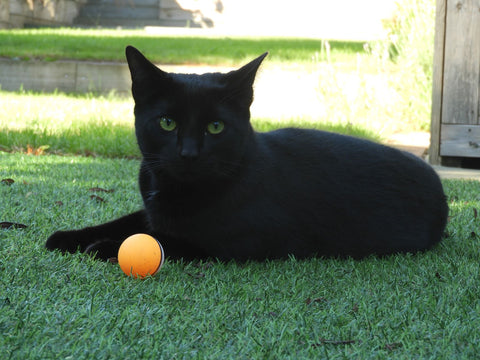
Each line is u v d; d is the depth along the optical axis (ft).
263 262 4.14
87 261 3.92
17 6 19.71
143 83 4.06
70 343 3.25
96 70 12.34
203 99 4.00
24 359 3.16
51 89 12.56
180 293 3.65
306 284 3.82
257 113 10.20
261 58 4.14
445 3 7.52
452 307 3.59
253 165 4.13
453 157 7.93
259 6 23.29
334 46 15.80
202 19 23.49
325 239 4.25
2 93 11.90
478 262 4.13
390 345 3.33
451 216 4.95
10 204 4.79
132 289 3.66
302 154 4.30
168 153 4.01
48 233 4.30
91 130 8.46
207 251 4.08
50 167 6.32
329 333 3.40
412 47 10.87
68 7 22.93
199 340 3.33
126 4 23.40
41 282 3.67
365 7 22.72
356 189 4.31
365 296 3.68
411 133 9.89
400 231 4.34
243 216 4.06
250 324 3.41
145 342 3.29
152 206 4.13
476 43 7.48
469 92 7.59
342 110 9.98
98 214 4.73
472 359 3.25
